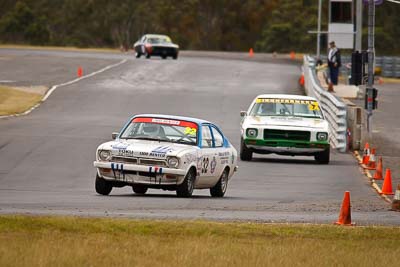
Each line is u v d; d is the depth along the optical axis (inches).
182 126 2689.5
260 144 3784.5
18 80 7421.3
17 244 1545.3
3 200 2469.2
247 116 3909.9
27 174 3243.1
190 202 2474.2
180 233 1766.7
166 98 6402.6
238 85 7347.4
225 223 1913.1
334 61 6929.1
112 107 5915.4
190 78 7780.5
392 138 4845.0
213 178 2719.0
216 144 2775.6
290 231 1835.6
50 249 1503.4
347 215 1988.2
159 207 2313.0
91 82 7347.4
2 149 3885.3
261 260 1483.8
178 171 2527.1
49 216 1920.5
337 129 4320.9
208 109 5895.7
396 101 6884.8
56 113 5570.9
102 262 1435.8
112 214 2075.5
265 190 2970.0
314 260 1509.6
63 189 2859.3
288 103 3922.2
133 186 2620.6
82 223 1814.7
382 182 3277.6
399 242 1775.3
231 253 1545.3
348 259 1537.9
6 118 5216.5
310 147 3762.3
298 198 2741.1
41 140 4215.1
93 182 3083.2
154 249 1561.3
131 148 2551.7
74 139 4298.7
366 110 4611.2
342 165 3801.7
